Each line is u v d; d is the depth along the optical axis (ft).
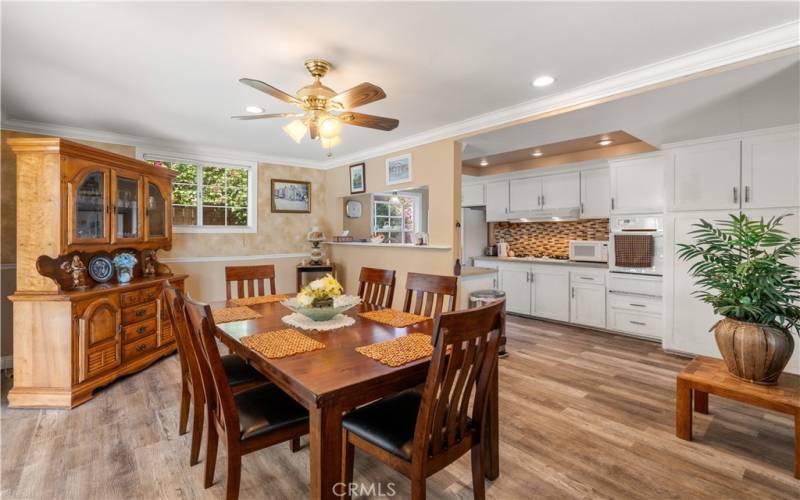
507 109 10.53
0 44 7.00
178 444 7.16
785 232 9.79
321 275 17.35
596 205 15.60
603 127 10.73
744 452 6.89
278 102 10.08
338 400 4.36
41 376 8.63
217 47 7.17
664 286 12.54
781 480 6.11
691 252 8.14
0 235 11.12
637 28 6.55
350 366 4.92
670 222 12.37
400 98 9.80
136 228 11.11
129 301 10.30
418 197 20.84
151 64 7.84
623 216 14.48
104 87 9.04
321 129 7.88
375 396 4.68
